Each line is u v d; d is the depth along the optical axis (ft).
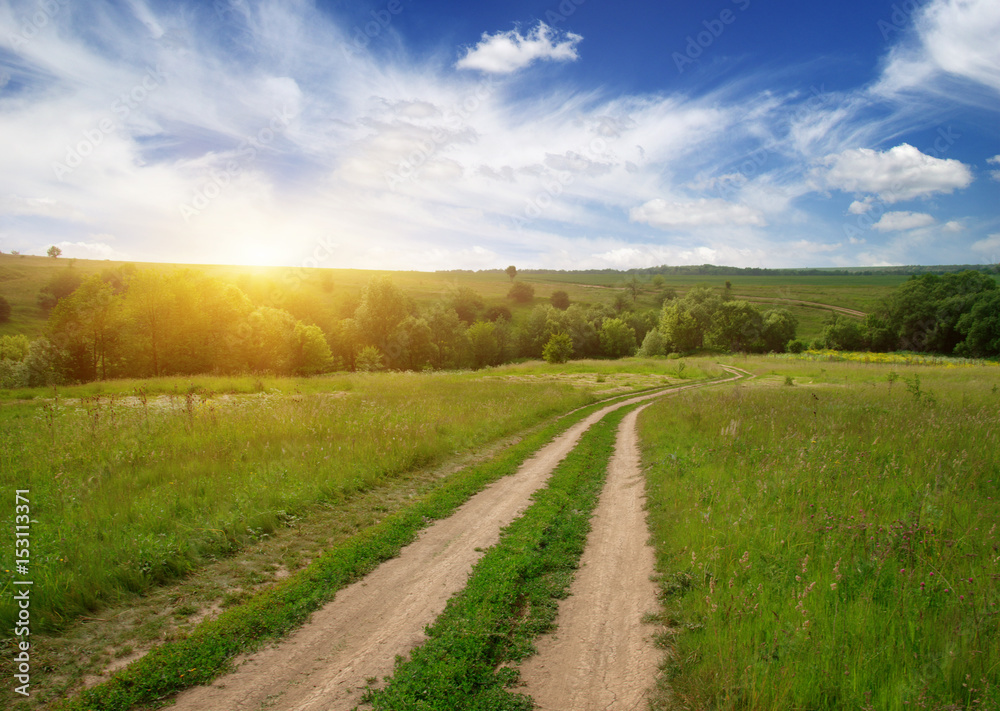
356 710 11.05
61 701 11.18
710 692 10.94
